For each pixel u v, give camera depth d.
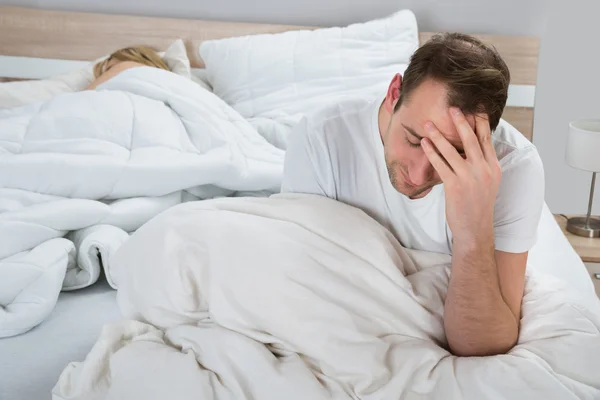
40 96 2.28
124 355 1.09
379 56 2.46
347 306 1.11
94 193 1.76
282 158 2.09
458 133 1.03
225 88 2.48
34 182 1.72
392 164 1.12
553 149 2.79
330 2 2.67
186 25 2.63
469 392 0.99
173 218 1.21
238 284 1.11
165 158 1.86
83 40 2.65
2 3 2.68
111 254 1.57
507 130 1.20
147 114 1.98
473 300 1.07
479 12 2.66
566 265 1.56
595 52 2.67
